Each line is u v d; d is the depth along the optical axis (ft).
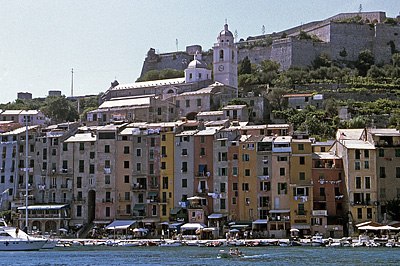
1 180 606.14
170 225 532.32
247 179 531.09
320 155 536.01
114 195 569.23
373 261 376.48
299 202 509.76
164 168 560.20
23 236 465.88
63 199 583.99
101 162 577.02
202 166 547.08
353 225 497.05
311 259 388.16
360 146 513.86
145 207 558.97
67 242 506.48
